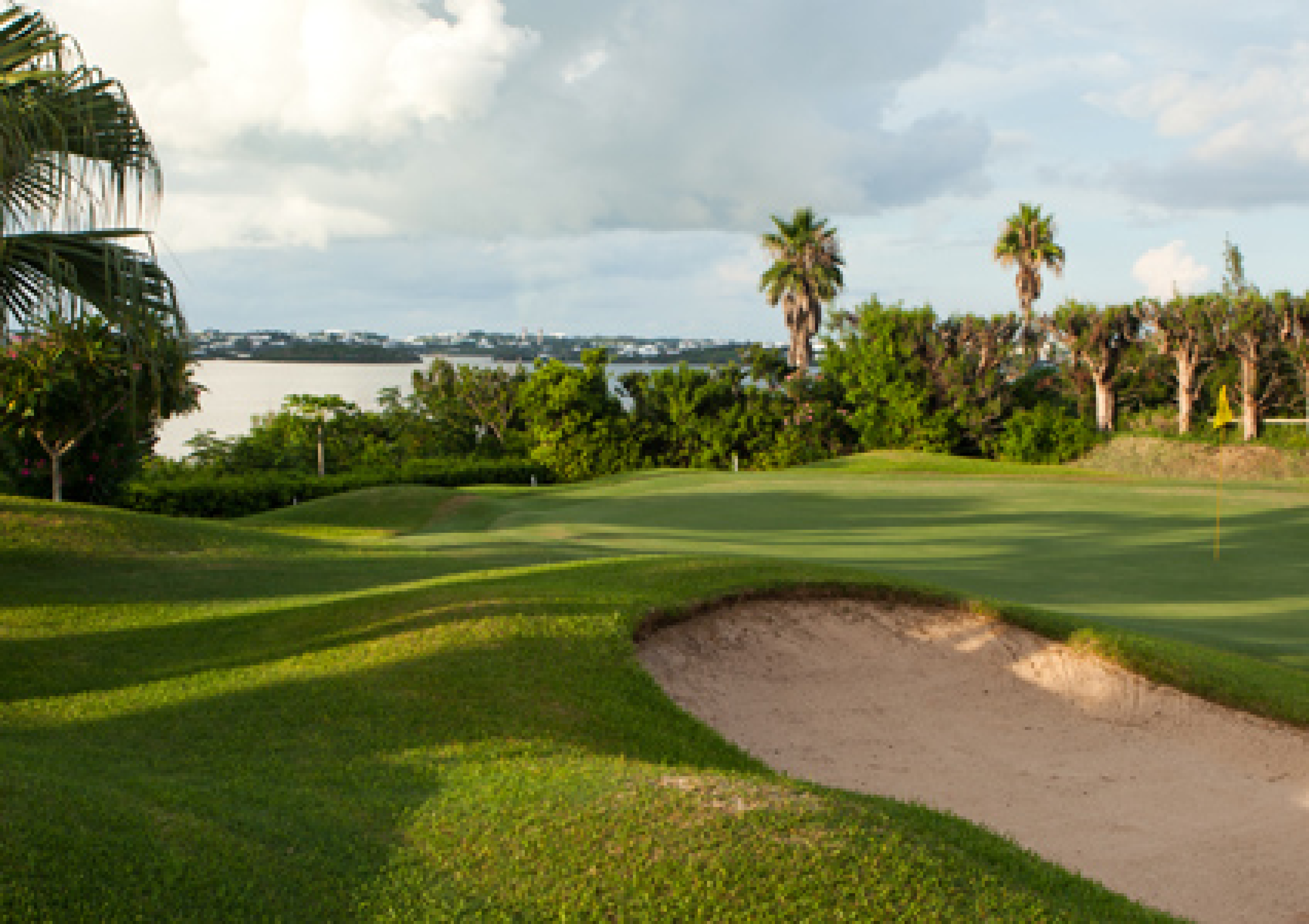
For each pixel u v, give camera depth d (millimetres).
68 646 8625
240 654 8188
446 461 39656
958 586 13555
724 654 8656
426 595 9297
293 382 145375
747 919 3959
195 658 8195
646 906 3996
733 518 20672
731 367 52750
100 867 3822
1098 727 8234
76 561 12008
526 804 4844
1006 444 49094
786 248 62344
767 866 4301
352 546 15055
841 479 27625
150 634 8992
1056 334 51312
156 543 13234
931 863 4520
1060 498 23250
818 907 4066
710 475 30250
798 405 52656
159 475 31312
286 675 7355
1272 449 43562
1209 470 43406
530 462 43406
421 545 15656
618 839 4473
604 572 10352
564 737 6254
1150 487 25750
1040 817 6793
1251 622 11922
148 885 3781
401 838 4492
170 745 5941
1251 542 17547
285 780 5285
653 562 10805
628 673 7527
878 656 9109
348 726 6227
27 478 20609
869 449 51094
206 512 26125
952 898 4277
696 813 4770
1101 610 12352
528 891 4066
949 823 5148
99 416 18547
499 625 8133
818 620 9508
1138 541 17781
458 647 7664
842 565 14086
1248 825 6715
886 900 4172
